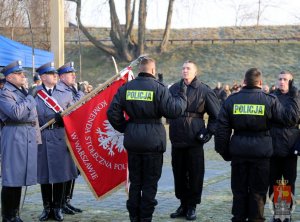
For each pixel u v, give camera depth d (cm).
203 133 692
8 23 3881
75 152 705
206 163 1317
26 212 752
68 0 4125
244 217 584
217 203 811
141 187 621
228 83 3969
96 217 721
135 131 603
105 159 707
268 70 4084
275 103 570
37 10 3962
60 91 736
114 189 710
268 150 571
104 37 4822
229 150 584
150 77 611
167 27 4431
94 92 697
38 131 681
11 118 654
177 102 602
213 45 4503
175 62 4325
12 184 657
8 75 662
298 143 650
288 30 4612
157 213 743
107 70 4344
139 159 614
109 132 706
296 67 4088
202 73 4144
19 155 659
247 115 566
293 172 671
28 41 4016
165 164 1287
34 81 988
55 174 706
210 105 698
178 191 717
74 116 705
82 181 1020
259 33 4619
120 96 616
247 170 582
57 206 707
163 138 611
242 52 4362
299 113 584
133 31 4691
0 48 1320
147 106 600
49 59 1608
